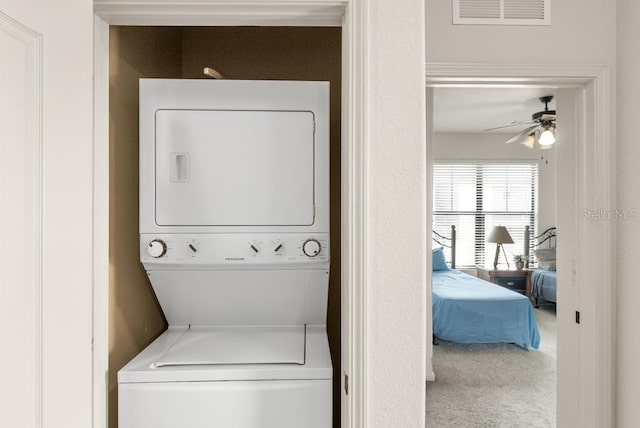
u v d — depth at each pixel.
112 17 1.16
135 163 1.54
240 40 2.04
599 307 1.73
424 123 1.05
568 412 1.94
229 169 1.41
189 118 1.41
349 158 1.06
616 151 1.70
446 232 4.94
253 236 1.42
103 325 1.21
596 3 1.69
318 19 1.16
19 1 0.75
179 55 2.01
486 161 4.83
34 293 0.80
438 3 1.67
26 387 0.78
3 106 0.72
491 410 2.51
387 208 1.05
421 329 1.05
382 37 1.05
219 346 1.45
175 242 1.40
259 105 1.42
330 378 1.23
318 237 1.43
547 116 3.37
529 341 3.55
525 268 5.02
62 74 0.88
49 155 0.83
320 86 1.43
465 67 1.67
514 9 1.67
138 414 1.20
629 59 1.63
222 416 1.21
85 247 0.97
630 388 1.64
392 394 1.06
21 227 0.76
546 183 4.98
